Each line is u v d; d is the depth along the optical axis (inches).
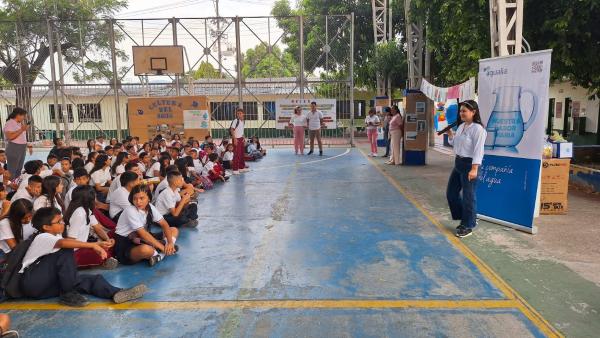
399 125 474.9
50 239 152.3
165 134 587.2
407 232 223.3
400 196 312.7
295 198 313.3
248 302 147.3
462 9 368.5
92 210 181.0
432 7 459.5
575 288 153.3
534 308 139.3
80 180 219.1
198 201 309.9
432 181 373.1
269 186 364.8
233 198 318.7
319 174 424.8
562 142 252.5
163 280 167.9
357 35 1010.1
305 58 1019.9
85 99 920.9
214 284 163.0
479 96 247.0
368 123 571.2
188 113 613.0
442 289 154.3
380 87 932.6
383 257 187.3
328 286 158.6
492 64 237.5
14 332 124.1
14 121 332.8
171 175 234.7
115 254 187.2
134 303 148.6
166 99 613.6
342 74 1026.1
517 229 224.1
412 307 141.3
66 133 689.0
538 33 341.4
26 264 150.7
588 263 176.4
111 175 295.3
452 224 237.0
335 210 273.4
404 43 970.7
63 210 209.0
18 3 893.2
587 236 211.8
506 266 174.7
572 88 586.2
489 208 241.4
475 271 169.9
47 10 903.7
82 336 127.8
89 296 154.7
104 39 914.1
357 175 413.7
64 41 917.2
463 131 213.9
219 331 128.9
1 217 181.6
